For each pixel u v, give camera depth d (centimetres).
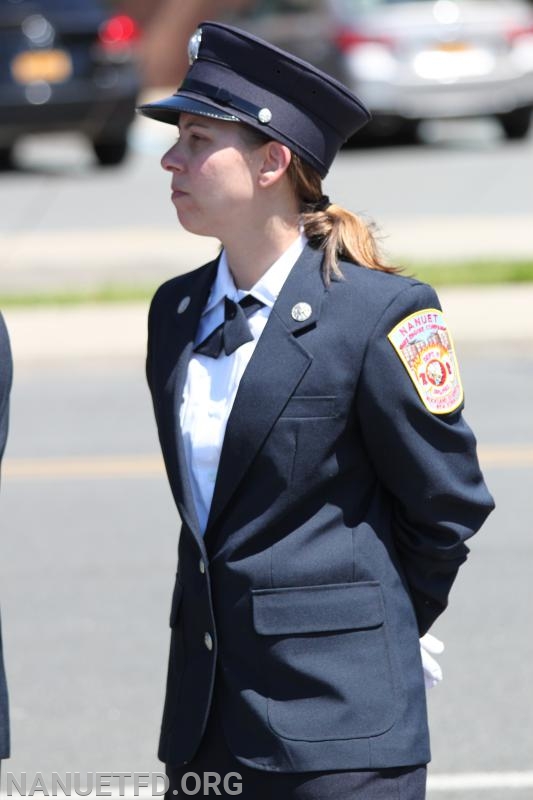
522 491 2480
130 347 3534
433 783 1522
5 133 5438
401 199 4975
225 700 937
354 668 917
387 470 948
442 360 953
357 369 927
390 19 5650
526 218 4628
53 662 1844
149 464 2722
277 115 935
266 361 929
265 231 955
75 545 2270
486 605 1983
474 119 6022
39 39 5319
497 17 5712
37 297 4000
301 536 930
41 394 3322
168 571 2144
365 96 5666
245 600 926
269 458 924
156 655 1858
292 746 908
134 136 6862
